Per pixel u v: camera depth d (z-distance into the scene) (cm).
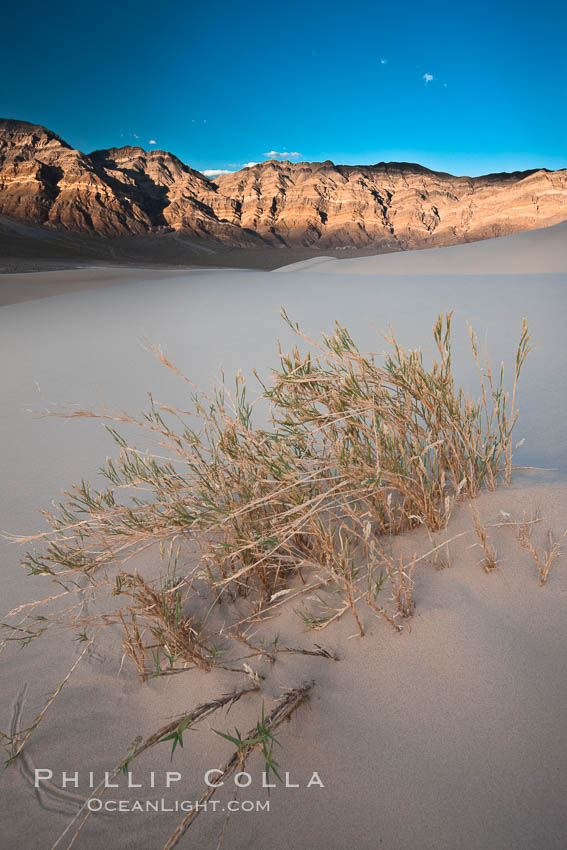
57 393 648
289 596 211
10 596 242
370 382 231
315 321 973
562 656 153
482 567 192
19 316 1515
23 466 415
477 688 150
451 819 122
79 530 229
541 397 435
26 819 141
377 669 164
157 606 186
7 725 170
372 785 133
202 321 1131
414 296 1180
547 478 241
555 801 120
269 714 157
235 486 218
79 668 193
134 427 488
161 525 217
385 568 204
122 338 1016
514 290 1133
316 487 221
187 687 176
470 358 615
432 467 232
